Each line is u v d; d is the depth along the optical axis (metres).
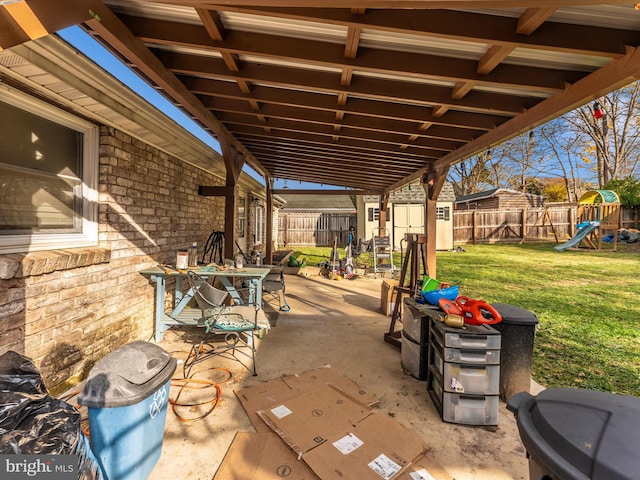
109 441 1.44
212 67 2.38
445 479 1.65
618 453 0.87
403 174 6.28
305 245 17.00
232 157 4.35
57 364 2.33
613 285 6.35
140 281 3.44
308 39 2.01
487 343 2.15
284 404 2.28
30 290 2.11
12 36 1.09
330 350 3.39
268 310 4.94
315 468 1.67
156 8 1.79
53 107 2.35
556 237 14.46
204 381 2.66
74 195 2.66
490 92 2.50
